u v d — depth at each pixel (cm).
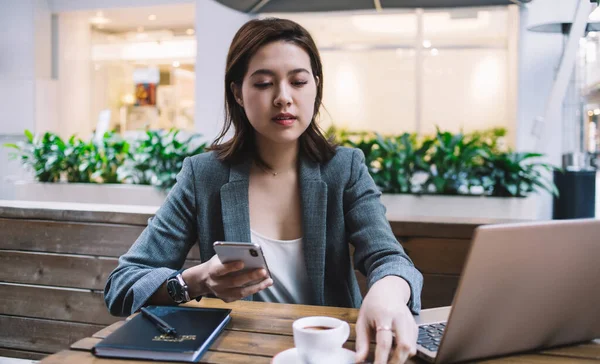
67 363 83
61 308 186
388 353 82
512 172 385
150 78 866
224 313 103
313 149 136
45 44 795
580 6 425
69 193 452
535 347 88
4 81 788
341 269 135
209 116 718
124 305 113
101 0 767
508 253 75
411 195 386
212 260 106
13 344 192
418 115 802
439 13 764
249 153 137
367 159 406
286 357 84
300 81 121
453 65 781
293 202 135
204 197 133
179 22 833
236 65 125
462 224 168
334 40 804
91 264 182
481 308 78
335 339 78
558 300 83
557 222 78
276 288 132
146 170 454
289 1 427
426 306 172
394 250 120
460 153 390
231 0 424
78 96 858
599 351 90
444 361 82
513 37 707
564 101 603
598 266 82
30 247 188
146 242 127
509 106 741
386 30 789
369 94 812
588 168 563
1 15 782
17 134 789
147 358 85
